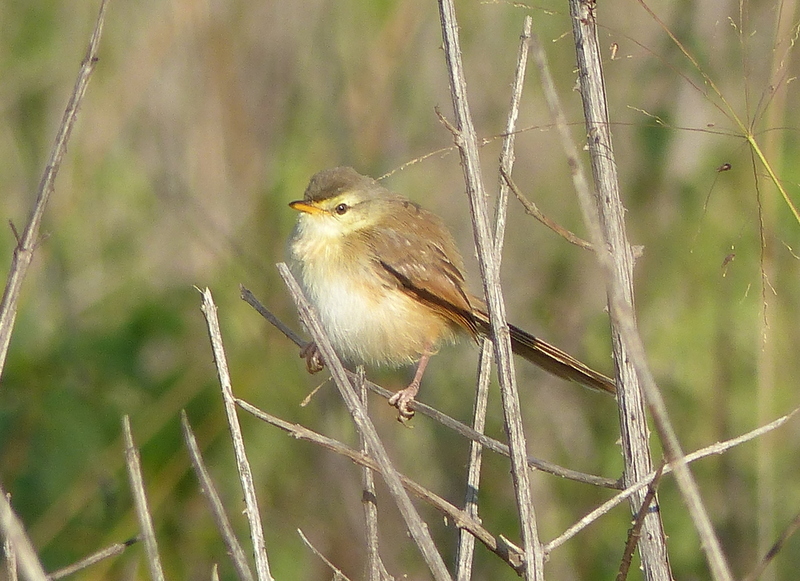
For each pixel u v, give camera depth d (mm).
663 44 12750
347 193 10219
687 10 12578
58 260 12625
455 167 14070
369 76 13633
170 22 13688
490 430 12680
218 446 11484
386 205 10508
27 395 10852
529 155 14320
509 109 7398
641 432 6539
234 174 13797
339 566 11719
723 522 11227
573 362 9430
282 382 12492
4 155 14086
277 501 11977
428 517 12156
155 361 11750
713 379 11523
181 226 13555
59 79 14141
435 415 7219
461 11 14109
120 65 14031
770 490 9578
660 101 12953
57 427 10680
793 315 11625
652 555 6527
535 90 14242
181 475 11094
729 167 7770
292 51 13930
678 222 12688
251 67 13977
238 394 11719
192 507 11180
